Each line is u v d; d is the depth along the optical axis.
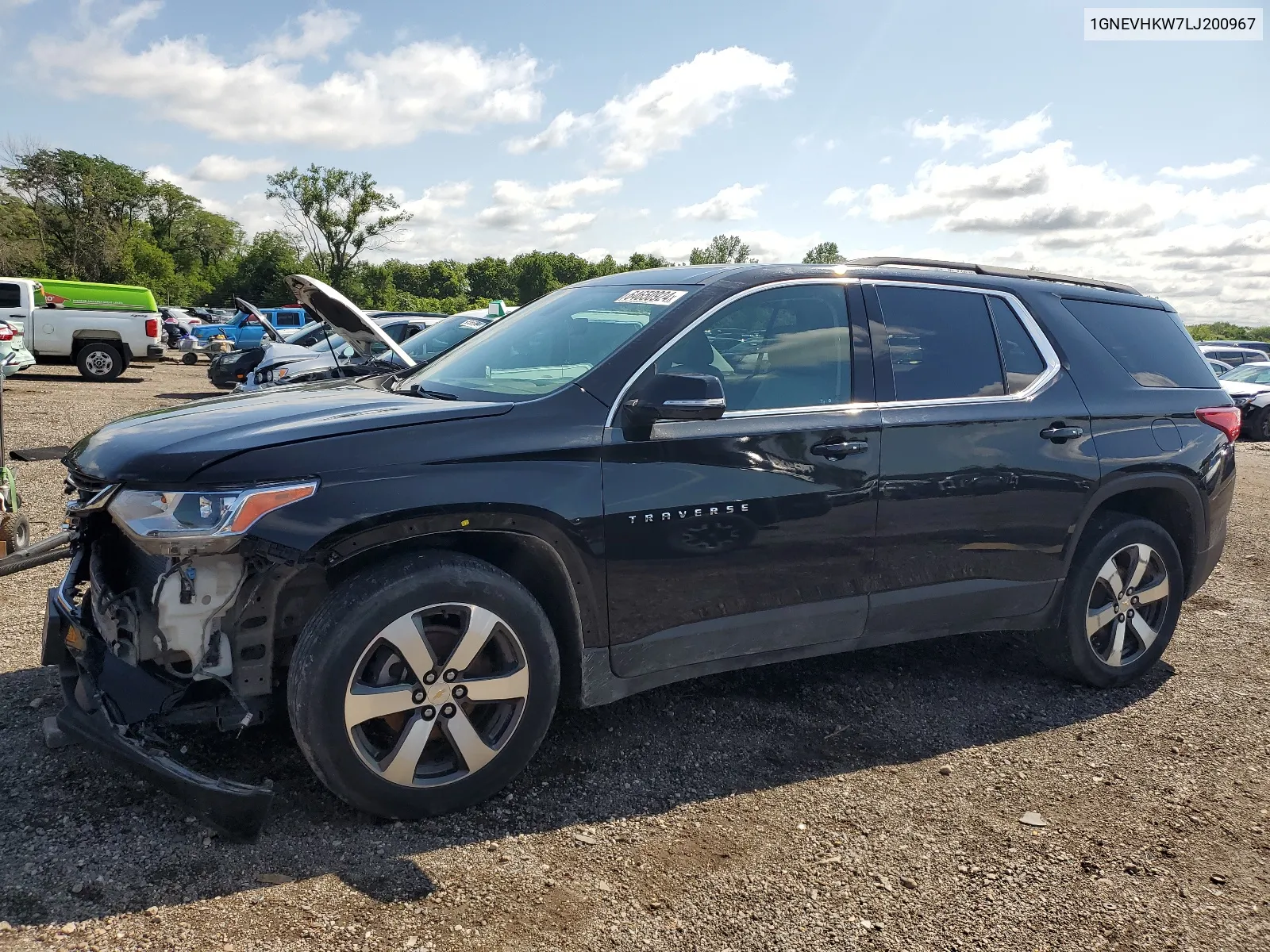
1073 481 3.81
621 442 2.93
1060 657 4.07
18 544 5.18
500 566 3.02
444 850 2.64
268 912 2.32
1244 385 19.11
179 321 43.81
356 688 2.58
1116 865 2.75
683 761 3.28
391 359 7.37
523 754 2.87
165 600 2.52
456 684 2.73
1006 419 3.67
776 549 3.21
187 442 2.60
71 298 18.70
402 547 2.76
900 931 2.39
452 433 2.75
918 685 4.10
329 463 2.56
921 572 3.54
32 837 2.56
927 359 3.62
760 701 3.83
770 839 2.81
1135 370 4.18
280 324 32.28
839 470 3.29
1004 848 2.81
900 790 3.14
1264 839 2.92
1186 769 3.39
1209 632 5.06
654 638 3.07
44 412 12.72
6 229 61.34
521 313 4.07
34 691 3.48
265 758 3.04
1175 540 4.36
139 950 2.15
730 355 3.24
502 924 2.34
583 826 2.82
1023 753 3.47
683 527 3.01
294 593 2.74
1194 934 2.44
